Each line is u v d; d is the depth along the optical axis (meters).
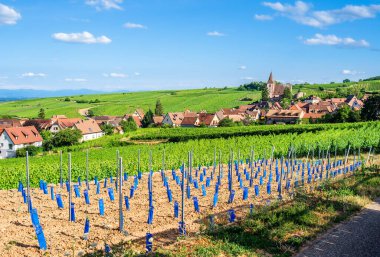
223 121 86.38
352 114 82.56
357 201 16.69
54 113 141.75
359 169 27.48
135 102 162.62
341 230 13.17
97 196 19.67
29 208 15.79
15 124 96.38
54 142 69.50
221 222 13.92
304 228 13.13
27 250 11.36
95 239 12.30
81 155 45.53
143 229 13.37
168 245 11.51
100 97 191.75
